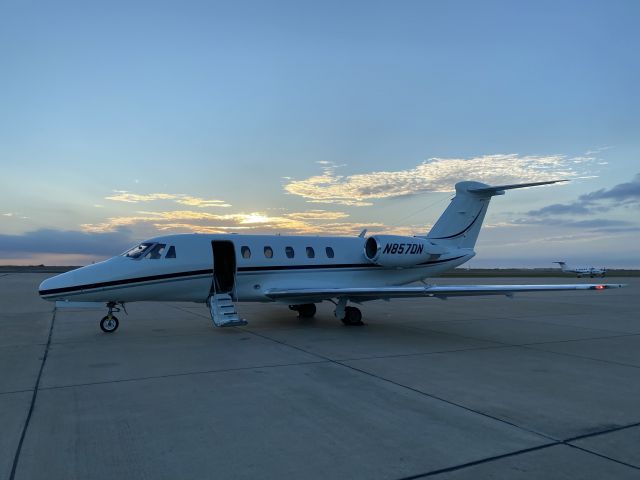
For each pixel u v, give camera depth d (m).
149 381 6.88
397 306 20.95
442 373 7.54
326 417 5.29
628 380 7.25
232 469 3.94
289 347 9.78
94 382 6.82
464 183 17.25
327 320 14.73
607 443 4.61
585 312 18.45
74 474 3.84
